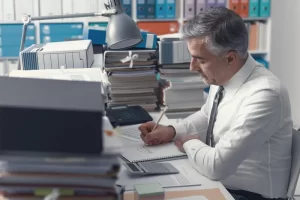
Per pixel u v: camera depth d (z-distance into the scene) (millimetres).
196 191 1310
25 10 3740
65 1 3756
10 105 769
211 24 1528
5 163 772
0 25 3736
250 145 1481
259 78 1599
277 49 4496
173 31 4012
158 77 2326
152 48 2277
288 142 1611
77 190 802
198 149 1509
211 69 1612
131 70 2264
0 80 996
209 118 1805
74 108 770
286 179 1637
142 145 1713
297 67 4555
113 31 1881
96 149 776
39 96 855
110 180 803
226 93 1679
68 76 1740
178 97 2285
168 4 3965
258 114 1500
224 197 1269
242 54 1583
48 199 771
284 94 1576
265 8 4176
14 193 796
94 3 3781
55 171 783
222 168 1436
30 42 3771
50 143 774
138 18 3949
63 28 3812
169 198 1253
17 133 771
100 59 2398
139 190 1187
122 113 2068
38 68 2049
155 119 2137
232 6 4090
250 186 1589
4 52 3779
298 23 4461
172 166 1501
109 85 2131
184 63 2289
